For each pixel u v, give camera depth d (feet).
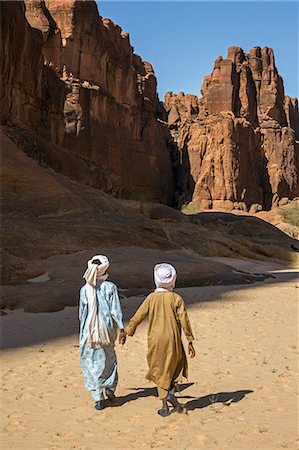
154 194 178.91
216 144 198.70
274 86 232.12
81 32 146.10
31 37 109.81
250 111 220.43
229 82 215.10
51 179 86.69
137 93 178.09
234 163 197.77
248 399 19.21
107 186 139.13
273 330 33.99
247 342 30.14
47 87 123.13
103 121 151.64
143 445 14.88
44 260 59.47
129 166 165.27
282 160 220.84
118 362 26.08
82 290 19.06
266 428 16.06
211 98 216.33
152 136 185.57
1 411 18.44
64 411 18.38
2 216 70.79
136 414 17.76
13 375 23.57
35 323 37.04
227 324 36.14
